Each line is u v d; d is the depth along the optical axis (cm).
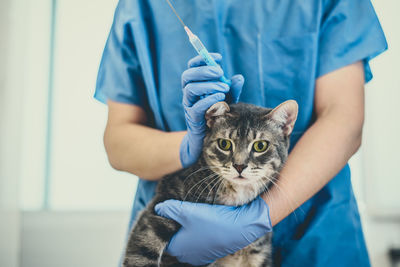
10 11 164
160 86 116
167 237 94
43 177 226
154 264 92
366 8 110
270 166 98
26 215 210
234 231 90
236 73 114
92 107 231
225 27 115
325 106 106
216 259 97
